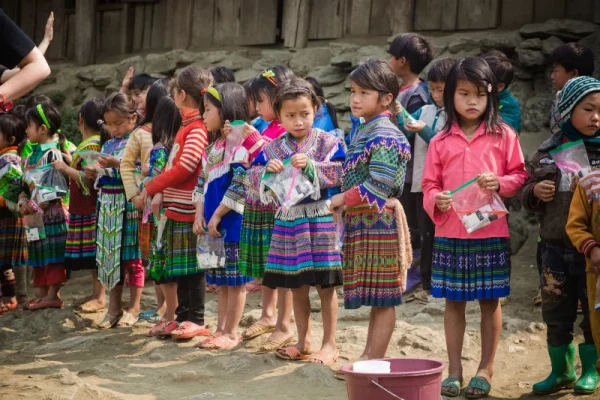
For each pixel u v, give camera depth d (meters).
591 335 4.33
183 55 10.46
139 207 5.91
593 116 4.18
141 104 7.04
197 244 5.36
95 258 6.52
